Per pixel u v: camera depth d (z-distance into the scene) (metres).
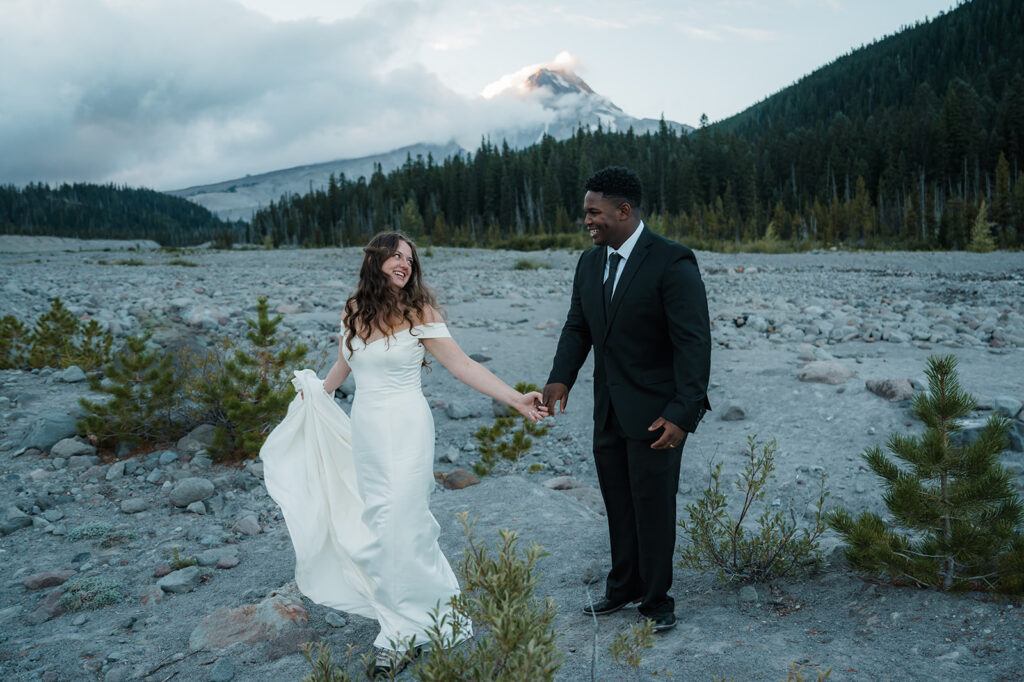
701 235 66.94
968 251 39.59
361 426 3.18
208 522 5.27
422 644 3.02
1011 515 3.10
